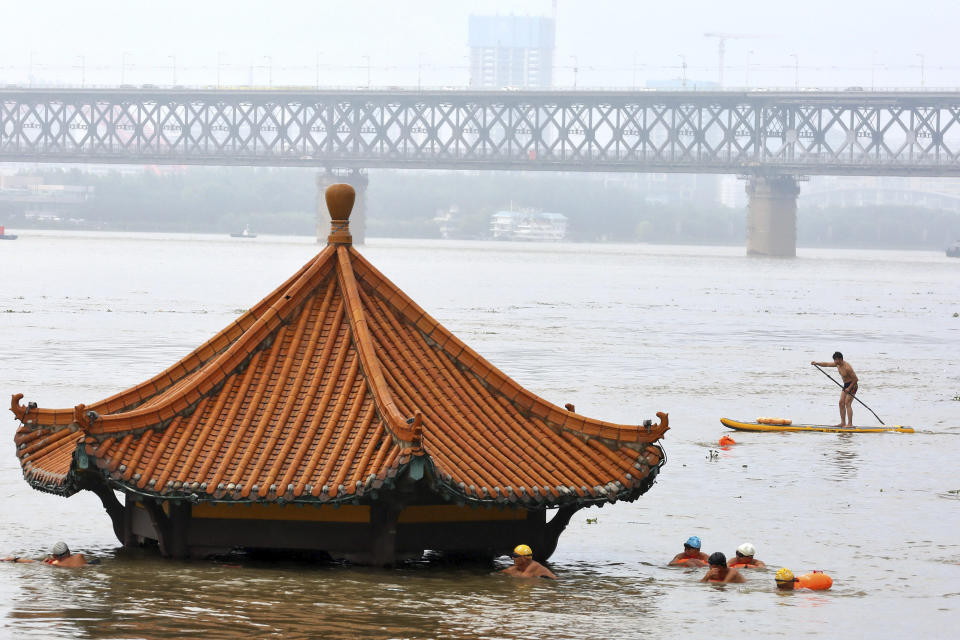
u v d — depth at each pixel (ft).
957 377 444.55
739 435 298.56
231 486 153.38
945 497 226.99
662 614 153.17
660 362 468.75
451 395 168.25
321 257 175.73
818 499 223.92
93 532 186.29
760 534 196.95
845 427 311.06
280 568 165.99
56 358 423.23
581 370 432.25
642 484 166.50
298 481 153.38
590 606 155.63
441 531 166.81
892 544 191.42
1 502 204.23
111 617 144.87
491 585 163.32
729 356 503.20
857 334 644.27
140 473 155.63
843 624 151.02
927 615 155.22
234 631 140.97
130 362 412.77
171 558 166.91
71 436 170.71
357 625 144.05
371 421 158.92
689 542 180.65
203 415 162.40
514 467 161.38
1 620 143.54
